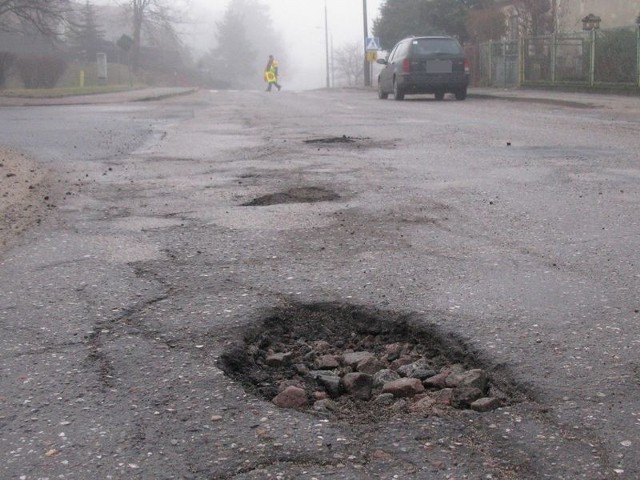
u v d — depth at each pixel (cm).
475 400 295
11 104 2370
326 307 399
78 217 617
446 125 1397
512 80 2878
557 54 2580
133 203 673
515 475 241
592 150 984
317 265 470
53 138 1237
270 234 551
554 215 604
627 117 1528
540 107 1925
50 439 267
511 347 340
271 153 996
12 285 437
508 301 400
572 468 244
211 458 253
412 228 565
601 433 266
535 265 466
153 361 330
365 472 243
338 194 699
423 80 2317
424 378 322
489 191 707
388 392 306
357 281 436
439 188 724
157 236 550
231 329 366
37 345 349
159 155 1002
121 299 409
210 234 554
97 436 268
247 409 287
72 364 328
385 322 382
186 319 379
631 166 845
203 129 1384
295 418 280
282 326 385
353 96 2947
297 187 736
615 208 627
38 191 734
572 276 443
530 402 292
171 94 3162
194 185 760
